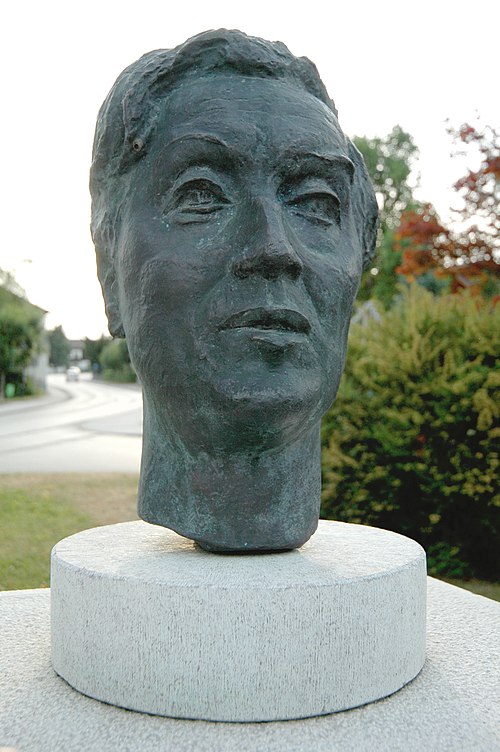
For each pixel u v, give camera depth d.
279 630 2.02
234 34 2.38
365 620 2.13
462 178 7.02
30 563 5.06
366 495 5.11
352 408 5.16
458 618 2.90
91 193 2.71
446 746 1.89
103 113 2.60
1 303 30.34
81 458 10.48
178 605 2.03
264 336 2.17
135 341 2.37
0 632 2.74
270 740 1.91
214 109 2.29
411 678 2.29
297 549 2.51
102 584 2.13
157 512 2.43
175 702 2.04
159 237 2.30
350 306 2.49
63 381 51.28
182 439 2.34
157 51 2.57
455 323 5.21
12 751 1.84
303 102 2.38
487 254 7.18
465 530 5.16
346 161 2.40
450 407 4.95
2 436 14.02
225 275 2.22
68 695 2.19
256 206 2.22
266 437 2.23
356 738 1.93
